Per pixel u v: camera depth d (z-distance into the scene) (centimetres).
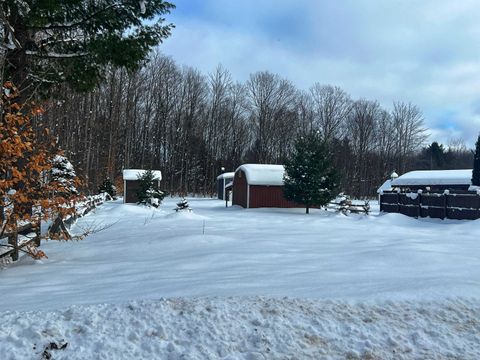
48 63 1202
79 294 576
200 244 1052
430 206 2152
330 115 7525
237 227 1634
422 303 493
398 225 1873
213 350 388
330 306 475
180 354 380
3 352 366
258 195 3262
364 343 409
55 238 909
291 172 2816
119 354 377
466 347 412
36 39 1198
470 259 813
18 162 791
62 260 895
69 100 2994
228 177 4891
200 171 6588
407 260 788
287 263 777
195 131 6619
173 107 6588
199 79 6788
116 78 5169
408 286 561
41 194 786
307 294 521
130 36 1168
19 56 1091
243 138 7056
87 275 735
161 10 1158
